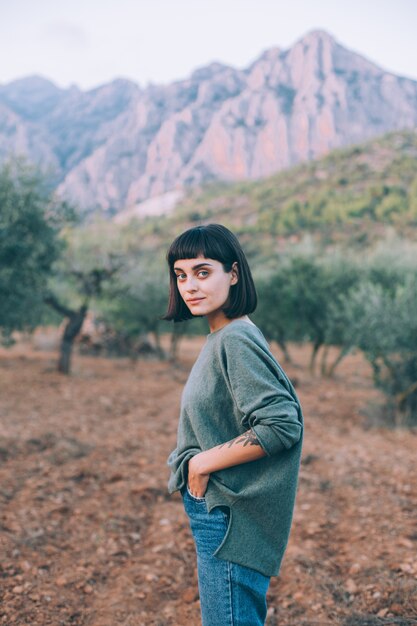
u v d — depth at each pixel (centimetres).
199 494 141
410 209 8294
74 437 675
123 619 273
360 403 1102
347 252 1639
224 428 145
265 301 1692
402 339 866
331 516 423
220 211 12375
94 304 1806
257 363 137
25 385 1155
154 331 1988
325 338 1563
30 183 1040
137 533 390
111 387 1223
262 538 139
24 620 264
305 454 621
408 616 268
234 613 138
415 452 671
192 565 338
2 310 1010
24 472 516
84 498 457
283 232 8644
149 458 600
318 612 277
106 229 1482
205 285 144
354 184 11088
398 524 399
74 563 334
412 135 13712
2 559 325
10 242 955
